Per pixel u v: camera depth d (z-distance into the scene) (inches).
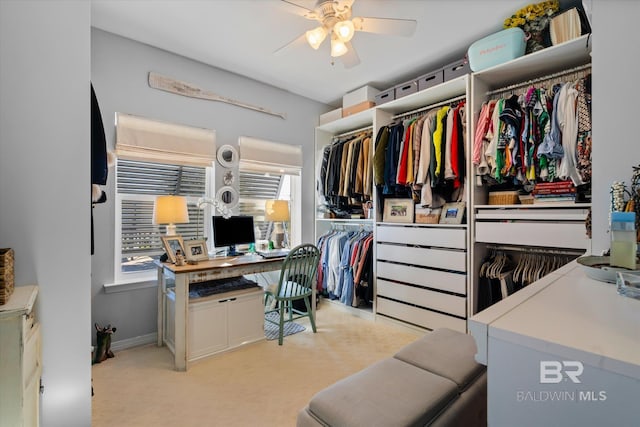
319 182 152.6
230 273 96.6
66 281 52.3
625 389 18.0
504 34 88.5
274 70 122.1
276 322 121.3
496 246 99.4
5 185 48.0
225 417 65.3
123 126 98.6
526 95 85.7
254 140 131.1
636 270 35.0
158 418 64.8
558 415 20.5
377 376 48.5
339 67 119.4
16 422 39.9
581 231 76.7
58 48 51.7
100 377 81.4
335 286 138.6
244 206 136.5
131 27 93.4
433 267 107.3
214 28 93.6
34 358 45.9
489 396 23.5
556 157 79.8
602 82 51.1
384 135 120.7
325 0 69.5
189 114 113.7
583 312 25.8
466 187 99.9
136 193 107.2
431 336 63.4
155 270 110.3
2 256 41.3
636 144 48.1
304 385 77.6
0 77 47.7
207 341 91.6
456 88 106.1
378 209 125.7
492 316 25.3
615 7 49.9
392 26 74.5
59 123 51.8
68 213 52.6
